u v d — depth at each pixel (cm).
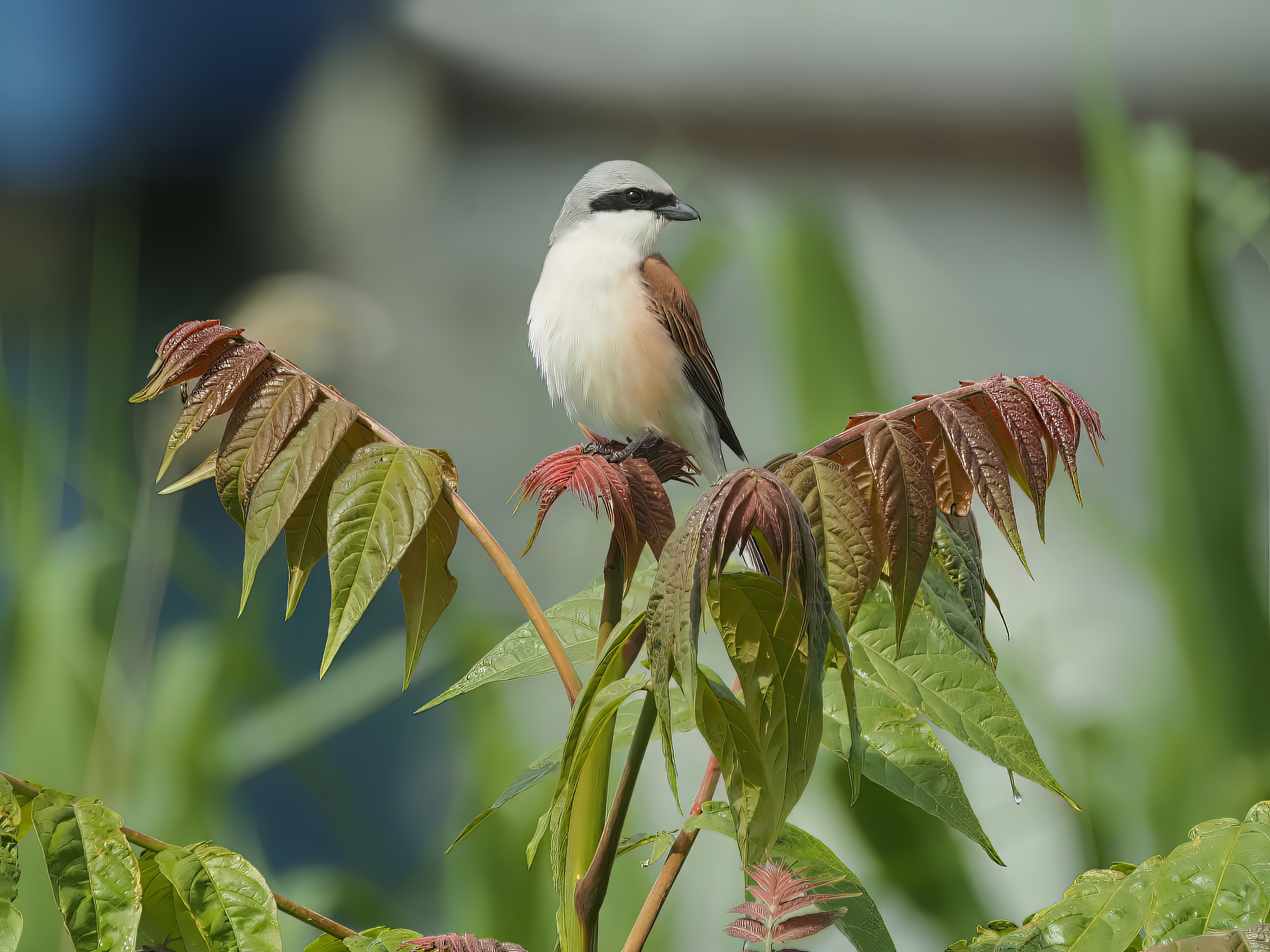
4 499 644
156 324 1077
